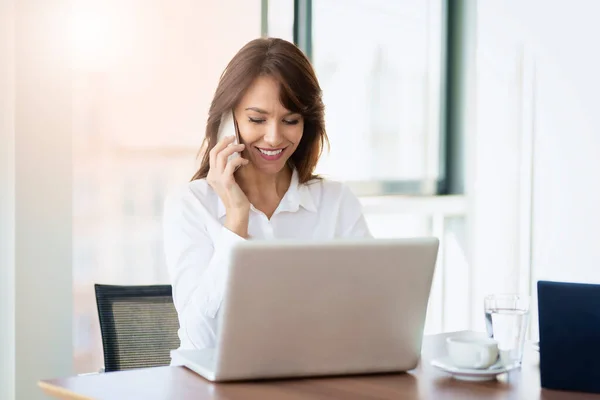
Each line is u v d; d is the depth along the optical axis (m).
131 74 3.14
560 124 4.05
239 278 1.41
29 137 2.47
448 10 4.49
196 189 2.16
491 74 4.32
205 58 3.35
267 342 1.47
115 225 3.13
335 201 2.34
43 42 2.49
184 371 1.58
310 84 2.07
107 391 1.40
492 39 4.31
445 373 1.60
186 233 2.07
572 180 4.01
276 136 2.04
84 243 3.05
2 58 2.44
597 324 1.45
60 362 2.56
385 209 4.09
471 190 4.45
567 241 4.04
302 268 1.44
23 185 2.46
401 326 1.55
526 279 4.18
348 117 4.05
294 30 3.74
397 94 4.29
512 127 4.23
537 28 4.12
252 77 2.03
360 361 1.56
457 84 4.49
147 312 2.21
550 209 4.11
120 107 3.12
